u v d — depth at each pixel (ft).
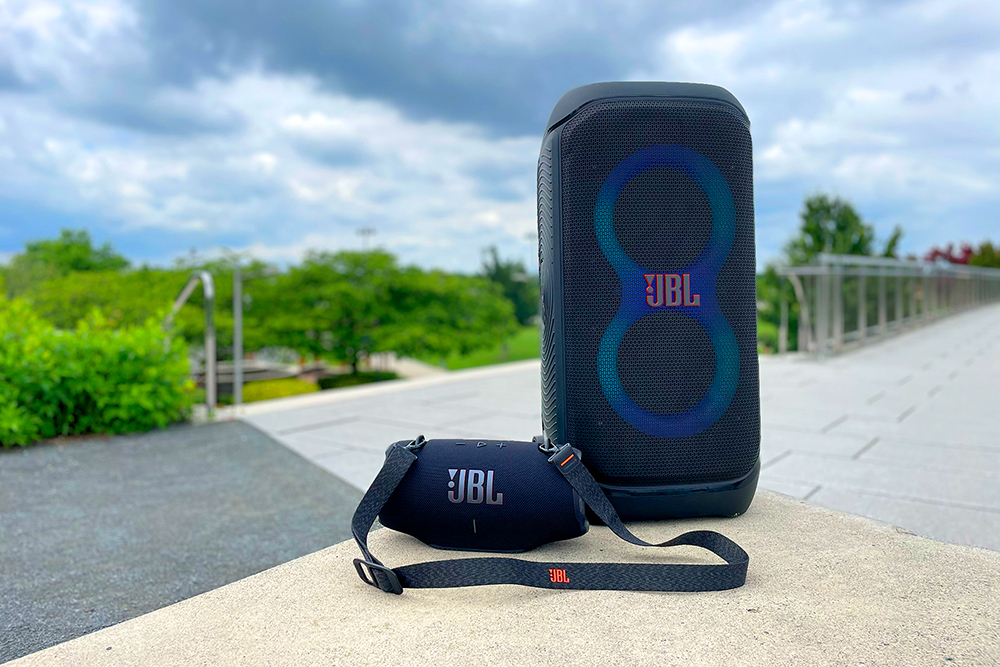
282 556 9.27
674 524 6.23
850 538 5.90
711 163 5.97
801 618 4.39
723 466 6.11
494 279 167.02
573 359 6.06
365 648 4.15
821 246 69.62
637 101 5.92
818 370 28.73
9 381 16.35
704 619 4.40
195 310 61.46
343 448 15.57
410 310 90.22
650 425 5.99
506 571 4.92
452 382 26.37
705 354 6.03
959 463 12.92
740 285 6.11
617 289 5.96
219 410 20.43
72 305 51.67
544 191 6.31
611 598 4.79
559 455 5.40
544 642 4.15
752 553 5.55
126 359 17.75
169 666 4.06
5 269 68.18
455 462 5.58
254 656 4.12
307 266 83.71
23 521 10.74
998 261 136.87
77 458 14.92
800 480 11.82
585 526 5.62
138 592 8.05
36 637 6.86
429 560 5.51
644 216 5.94
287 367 89.10
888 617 4.38
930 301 58.65
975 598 4.66
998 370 27.53
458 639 4.22
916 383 24.16
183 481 13.12
